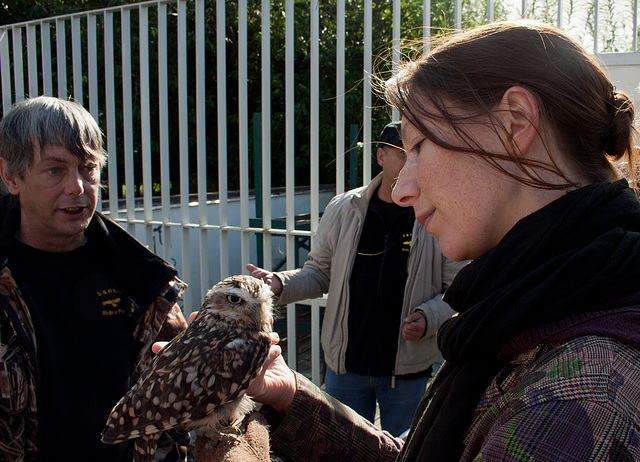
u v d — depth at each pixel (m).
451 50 0.89
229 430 1.34
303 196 8.53
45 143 1.74
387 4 9.43
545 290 0.72
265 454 1.26
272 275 2.93
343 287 2.91
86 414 1.79
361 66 9.77
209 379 1.64
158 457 1.91
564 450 0.58
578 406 0.60
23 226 1.87
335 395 2.99
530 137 0.81
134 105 8.81
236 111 10.47
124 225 4.20
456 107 0.85
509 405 0.68
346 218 2.94
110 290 1.97
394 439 1.46
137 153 8.94
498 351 0.79
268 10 3.30
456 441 0.81
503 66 0.82
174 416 1.59
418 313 2.69
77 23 4.15
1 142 1.80
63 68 4.28
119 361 1.91
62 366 1.77
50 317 1.80
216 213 6.34
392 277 2.84
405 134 0.99
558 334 0.70
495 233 0.88
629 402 0.60
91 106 4.18
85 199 1.87
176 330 2.11
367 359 2.88
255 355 1.75
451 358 0.90
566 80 0.81
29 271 1.83
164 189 3.91
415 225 2.78
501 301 0.78
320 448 1.35
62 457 1.74
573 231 0.78
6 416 1.62
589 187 0.80
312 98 3.18
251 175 10.08
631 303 0.70
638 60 2.67
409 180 0.98
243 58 3.42
